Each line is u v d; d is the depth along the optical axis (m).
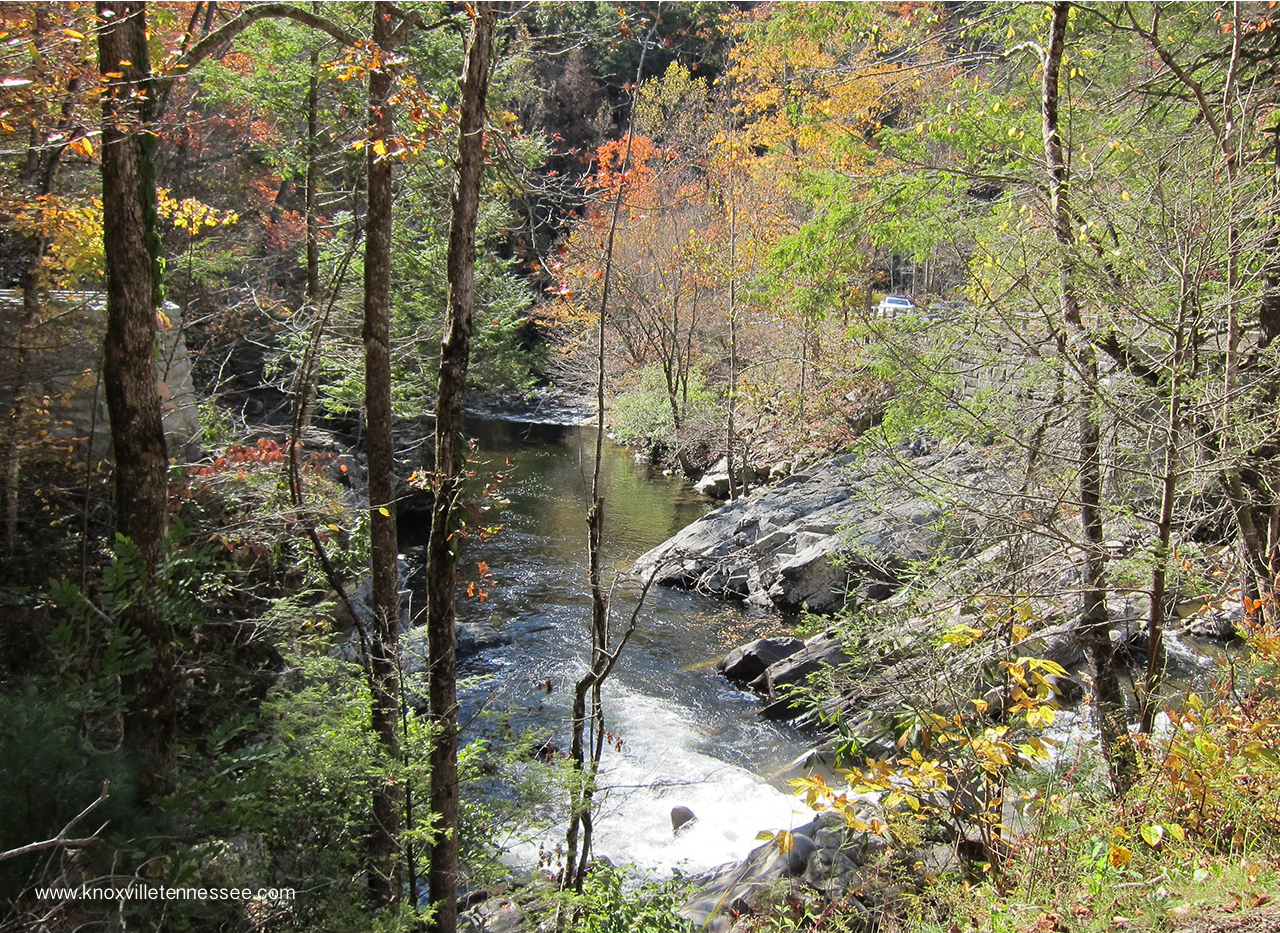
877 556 7.88
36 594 7.47
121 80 5.52
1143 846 4.25
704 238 25.06
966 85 8.44
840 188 8.49
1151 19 8.52
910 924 4.69
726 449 25.86
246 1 9.90
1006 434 6.36
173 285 11.63
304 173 11.98
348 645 10.01
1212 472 5.90
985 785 5.04
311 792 5.85
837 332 20.59
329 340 10.30
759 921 5.87
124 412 5.43
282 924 5.29
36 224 8.02
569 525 21.02
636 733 11.35
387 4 7.86
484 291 16.69
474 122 6.16
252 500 9.05
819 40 9.73
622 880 7.08
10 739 4.28
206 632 8.08
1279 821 4.09
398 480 19.02
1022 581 6.46
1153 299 6.07
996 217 7.82
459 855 6.87
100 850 4.18
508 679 11.95
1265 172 6.64
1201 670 8.67
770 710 11.93
